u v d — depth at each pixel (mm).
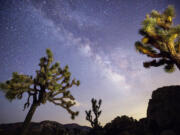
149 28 5402
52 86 6367
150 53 5820
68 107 6652
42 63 6566
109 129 5984
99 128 6969
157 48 5742
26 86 5867
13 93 5742
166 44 5469
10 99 5762
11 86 5594
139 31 6008
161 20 6137
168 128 4133
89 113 8758
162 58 5957
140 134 4422
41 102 6141
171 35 5121
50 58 6648
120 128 5719
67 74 6961
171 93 4914
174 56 5422
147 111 5926
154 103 5492
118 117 7039
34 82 6219
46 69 6520
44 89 6352
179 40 5766
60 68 7066
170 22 6004
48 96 6457
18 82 5754
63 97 6840
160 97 5316
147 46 5969
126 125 6000
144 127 5180
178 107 4266
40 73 6441
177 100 4488
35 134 5695
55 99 6684
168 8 6082
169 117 4262
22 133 5191
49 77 6285
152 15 6328
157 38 5484
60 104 6625
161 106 4848
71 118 6418
